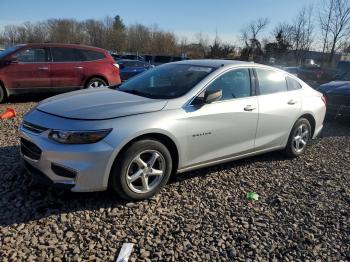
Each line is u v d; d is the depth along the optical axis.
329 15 36.94
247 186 4.86
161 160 4.20
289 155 6.11
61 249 3.25
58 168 3.78
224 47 53.09
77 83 10.59
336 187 5.08
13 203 3.92
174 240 3.51
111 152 3.78
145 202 4.16
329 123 9.60
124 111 4.00
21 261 3.05
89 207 3.95
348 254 3.52
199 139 4.52
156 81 5.02
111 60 11.27
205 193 4.53
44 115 4.06
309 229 3.91
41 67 10.00
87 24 78.06
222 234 3.67
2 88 9.69
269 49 53.72
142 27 75.06
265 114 5.32
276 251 3.48
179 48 69.00
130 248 3.30
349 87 9.26
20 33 76.44
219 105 4.72
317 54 44.91
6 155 5.28
